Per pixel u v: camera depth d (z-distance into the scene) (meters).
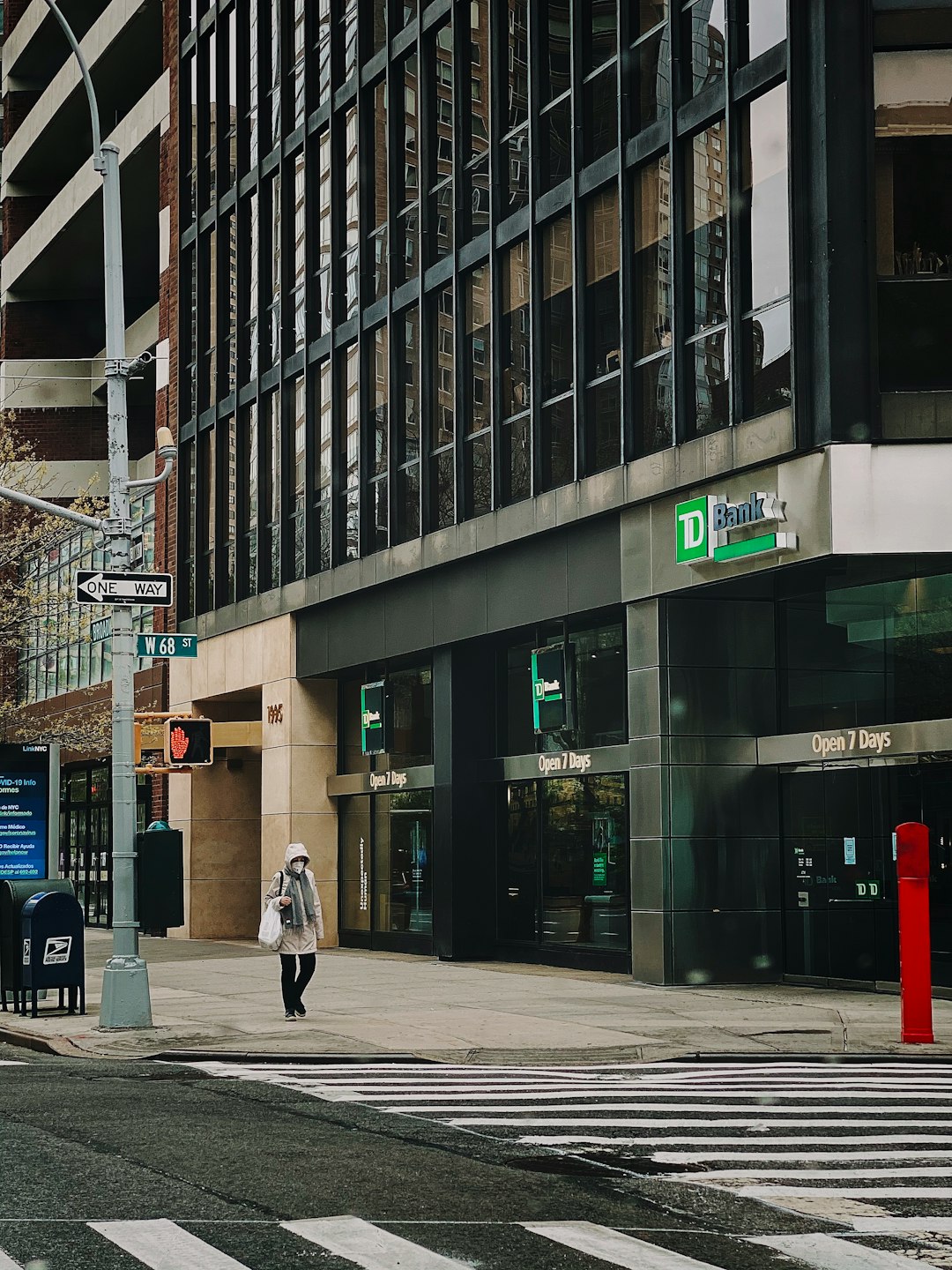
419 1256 6.82
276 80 33.12
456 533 25.72
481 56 26.09
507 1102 11.74
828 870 20.73
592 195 23.14
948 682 19.41
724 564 20.08
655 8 22.06
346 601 29.58
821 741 20.25
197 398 35.88
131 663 17.83
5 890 19.55
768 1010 18.00
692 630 21.39
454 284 26.20
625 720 22.94
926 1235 7.42
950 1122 10.77
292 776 30.94
